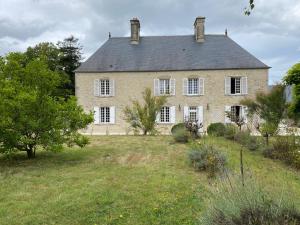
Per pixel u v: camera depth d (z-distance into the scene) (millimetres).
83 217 5180
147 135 19891
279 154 11094
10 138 9734
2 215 5305
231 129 16078
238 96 27500
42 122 10047
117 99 28359
